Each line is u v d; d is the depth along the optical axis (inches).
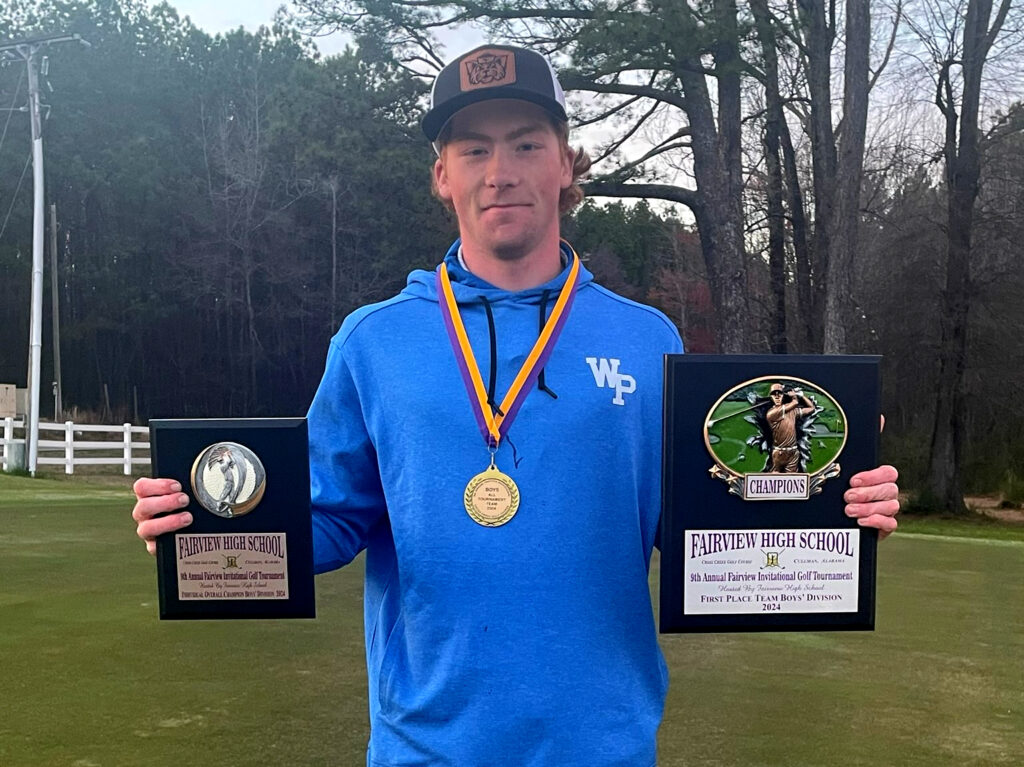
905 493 859.4
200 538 75.4
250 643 192.7
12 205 1460.4
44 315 1528.1
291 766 125.5
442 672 66.5
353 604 234.5
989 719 151.3
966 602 253.6
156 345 1563.7
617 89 677.9
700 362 72.5
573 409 69.5
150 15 1681.8
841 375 73.5
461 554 67.1
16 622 210.4
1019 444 897.5
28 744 133.7
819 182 749.9
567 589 66.9
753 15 634.8
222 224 1473.9
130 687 159.9
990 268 792.3
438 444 69.0
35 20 1555.1
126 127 1512.1
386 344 73.2
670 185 741.3
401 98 794.8
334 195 1321.4
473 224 75.1
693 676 175.8
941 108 790.5
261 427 74.7
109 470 778.2
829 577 73.3
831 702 159.3
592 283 77.3
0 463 705.0
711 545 72.7
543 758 64.9
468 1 645.9
